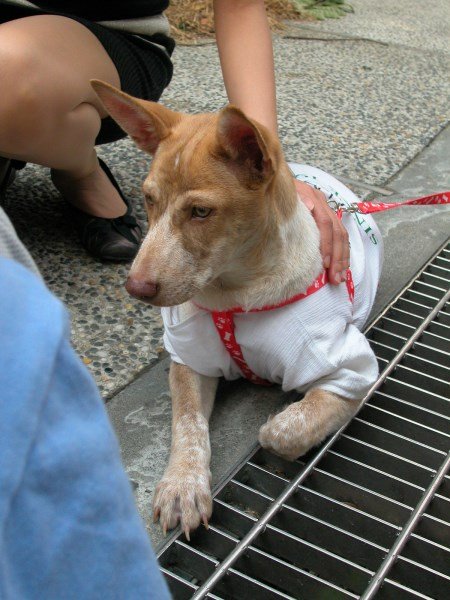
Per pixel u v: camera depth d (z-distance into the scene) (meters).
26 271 0.29
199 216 0.79
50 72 1.02
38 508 0.28
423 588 0.76
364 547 0.79
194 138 0.81
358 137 1.74
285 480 0.85
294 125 1.78
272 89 1.07
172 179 0.79
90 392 0.30
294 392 0.97
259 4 1.12
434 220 1.41
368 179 1.53
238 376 0.97
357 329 0.93
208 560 0.75
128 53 1.18
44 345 0.27
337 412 0.87
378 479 0.87
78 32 1.09
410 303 1.17
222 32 1.11
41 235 1.27
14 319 0.28
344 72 2.22
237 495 0.84
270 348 0.85
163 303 0.79
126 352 1.03
